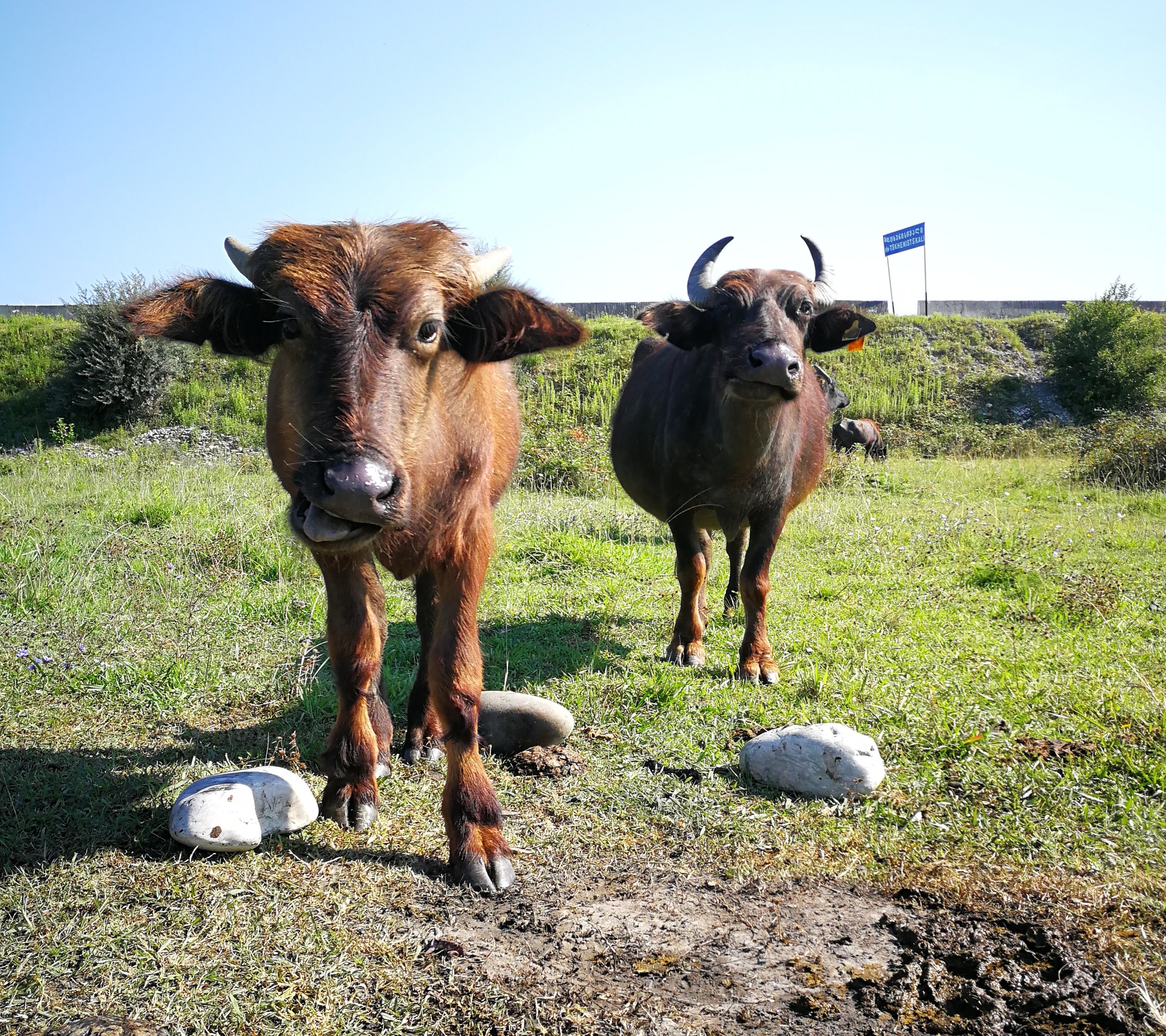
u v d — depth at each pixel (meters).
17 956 1.47
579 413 10.45
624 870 1.83
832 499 6.60
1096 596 3.49
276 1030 1.34
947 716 2.44
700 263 3.14
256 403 11.03
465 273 1.84
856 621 3.36
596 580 4.05
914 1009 1.43
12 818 1.88
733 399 2.83
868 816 2.02
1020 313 16.50
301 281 1.66
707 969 1.53
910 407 11.96
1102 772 2.12
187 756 2.24
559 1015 1.39
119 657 2.82
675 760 2.31
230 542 4.17
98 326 10.62
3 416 11.01
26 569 3.61
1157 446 7.53
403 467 1.60
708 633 3.40
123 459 8.52
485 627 3.34
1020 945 1.58
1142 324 12.45
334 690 2.65
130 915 1.58
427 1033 1.35
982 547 4.56
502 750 2.33
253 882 1.70
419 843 1.89
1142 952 1.55
